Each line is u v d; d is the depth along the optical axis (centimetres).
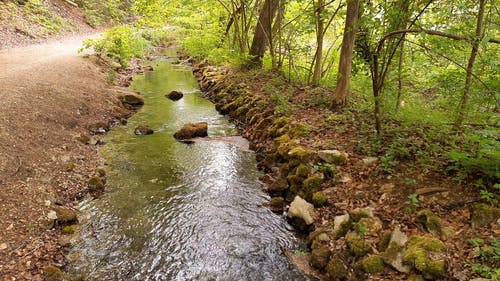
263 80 1408
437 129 633
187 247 543
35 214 570
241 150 933
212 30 2128
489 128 500
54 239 538
